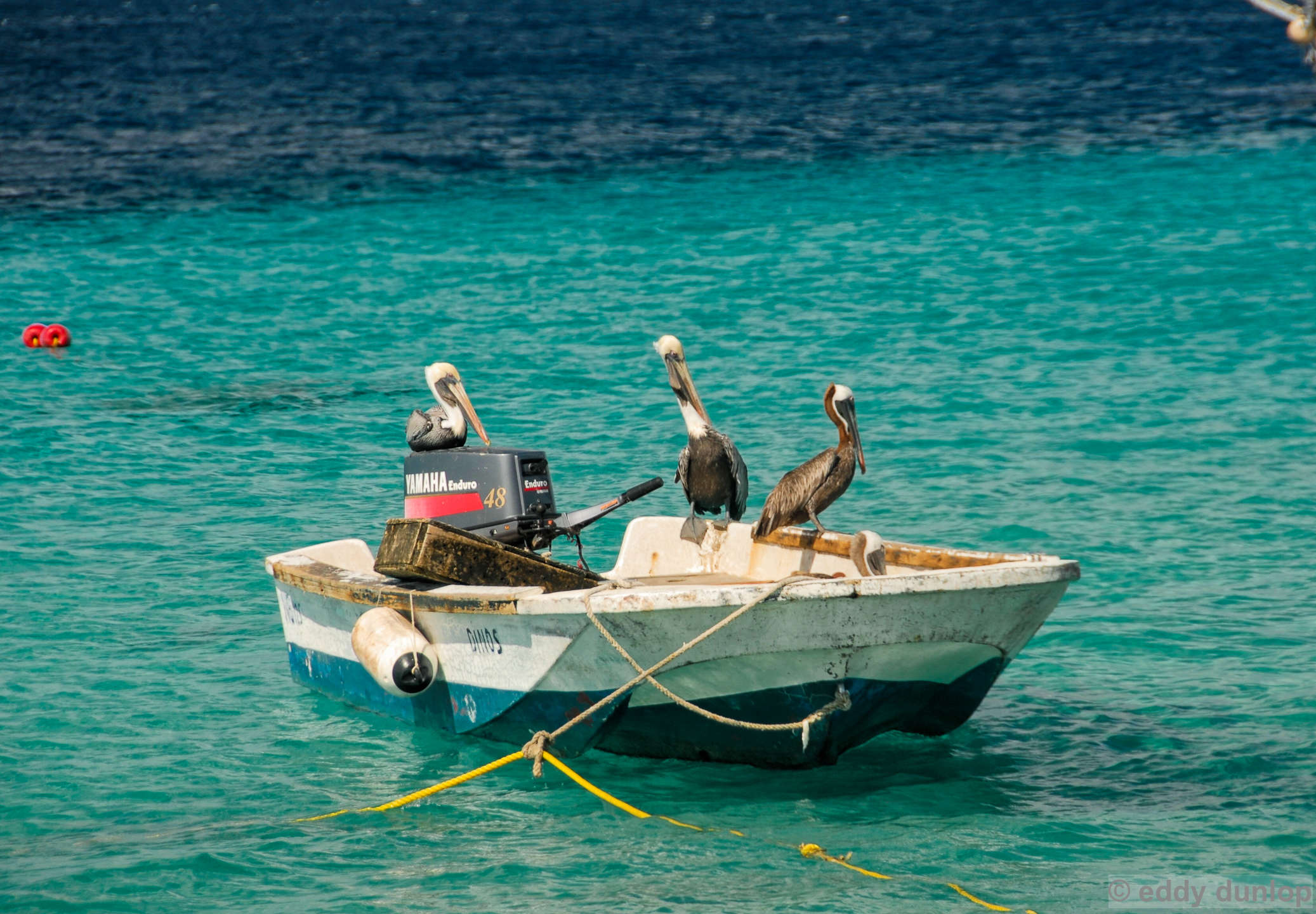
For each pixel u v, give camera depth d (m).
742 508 21.55
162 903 15.08
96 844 16.66
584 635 17.52
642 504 32.34
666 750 19.17
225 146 98.06
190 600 26.45
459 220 72.19
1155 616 24.48
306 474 35.38
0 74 150.12
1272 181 73.19
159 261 64.50
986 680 18.61
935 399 40.72
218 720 21.02
